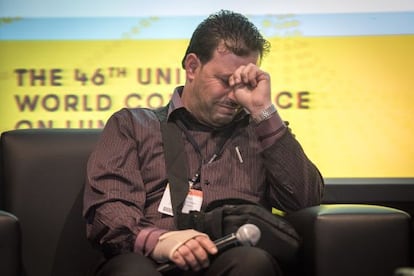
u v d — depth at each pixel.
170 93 4.94
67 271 3.89
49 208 3.93
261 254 3.02
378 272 3.17
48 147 3.99
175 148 3.67
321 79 4.95
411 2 4.95
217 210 3.38
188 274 3.27
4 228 3.06
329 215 3.20
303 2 4.95
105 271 3.07
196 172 3.67
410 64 4.95
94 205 3.47
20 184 3.94
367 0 4.96
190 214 3.45
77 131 4.07
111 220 3.36
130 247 3.32
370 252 3.17
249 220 3.31
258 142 3.78
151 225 3.39
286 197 3.69
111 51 4.93
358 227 3.17
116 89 4.93
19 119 4.90
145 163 3.67
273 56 4.93
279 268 3.12
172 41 4.95
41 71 4.91
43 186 3.94
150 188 3.63
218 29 3.66
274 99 4.93
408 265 3.18
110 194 3.47
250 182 3.71
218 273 3.01
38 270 3.88
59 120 4.91
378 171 4.94
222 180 3.66
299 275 3.45
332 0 4.96
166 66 4.95
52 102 4.92
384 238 3.17
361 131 4.94
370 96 4.95
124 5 4.94
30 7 4.92
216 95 3.63
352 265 3.17
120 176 3.54
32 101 4.91
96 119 4.92
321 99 4.94
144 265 2.98
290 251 3.30
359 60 4.95
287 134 3.68
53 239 3.91
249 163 3.74
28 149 3.97
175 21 4.95
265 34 4.94
